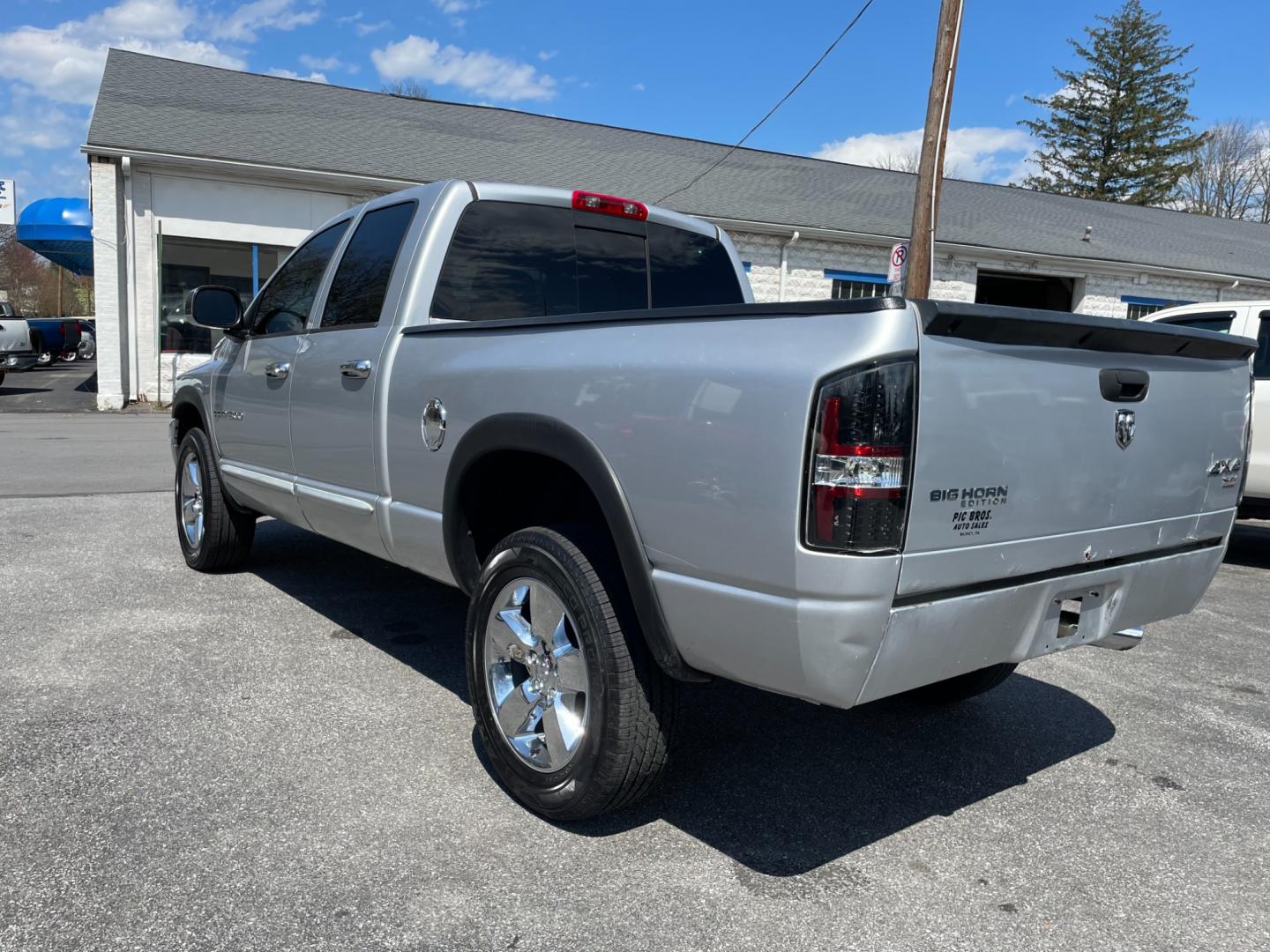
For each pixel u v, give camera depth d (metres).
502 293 3.79
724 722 3.76
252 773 3.05
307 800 2.89
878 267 20.30
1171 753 3.59
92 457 10.47
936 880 2.63
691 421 2.35
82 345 30.80
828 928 2.38
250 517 5.34
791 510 2.15
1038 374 2.42
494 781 3.08
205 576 5.44
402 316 3.54
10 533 6.41
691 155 22.95
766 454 2.19
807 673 2.21
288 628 4.53
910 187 24.03
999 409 2.33
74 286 56.53
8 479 8.79
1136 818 3.05
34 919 2.27
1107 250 22.20
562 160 20.31
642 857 2.68
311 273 4.41
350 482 3.79
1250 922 2.49
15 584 5.12
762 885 2.56
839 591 2.12
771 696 4.07
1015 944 2.35
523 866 2.60
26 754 3.12
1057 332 2.42
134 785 2.94
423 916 2.35
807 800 3.09
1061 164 45.47
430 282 3.58
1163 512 2.92
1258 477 7.02
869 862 2.71
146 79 19.31
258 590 5.18
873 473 2.10
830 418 2.11
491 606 2.99
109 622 4.52
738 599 2.28
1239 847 2.88
